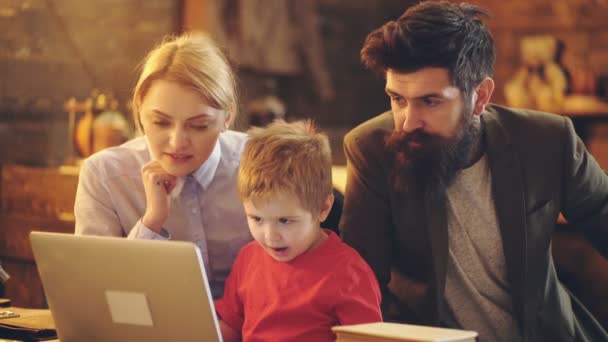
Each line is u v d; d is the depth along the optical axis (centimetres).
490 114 262
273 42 809
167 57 245
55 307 226
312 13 857
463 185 257
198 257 199
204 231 270
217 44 269
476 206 258
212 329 204
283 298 230
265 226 226
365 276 229
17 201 421
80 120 504
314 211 228
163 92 240
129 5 598
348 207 264
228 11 742
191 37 261
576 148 260
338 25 913
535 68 726
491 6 773
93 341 223
